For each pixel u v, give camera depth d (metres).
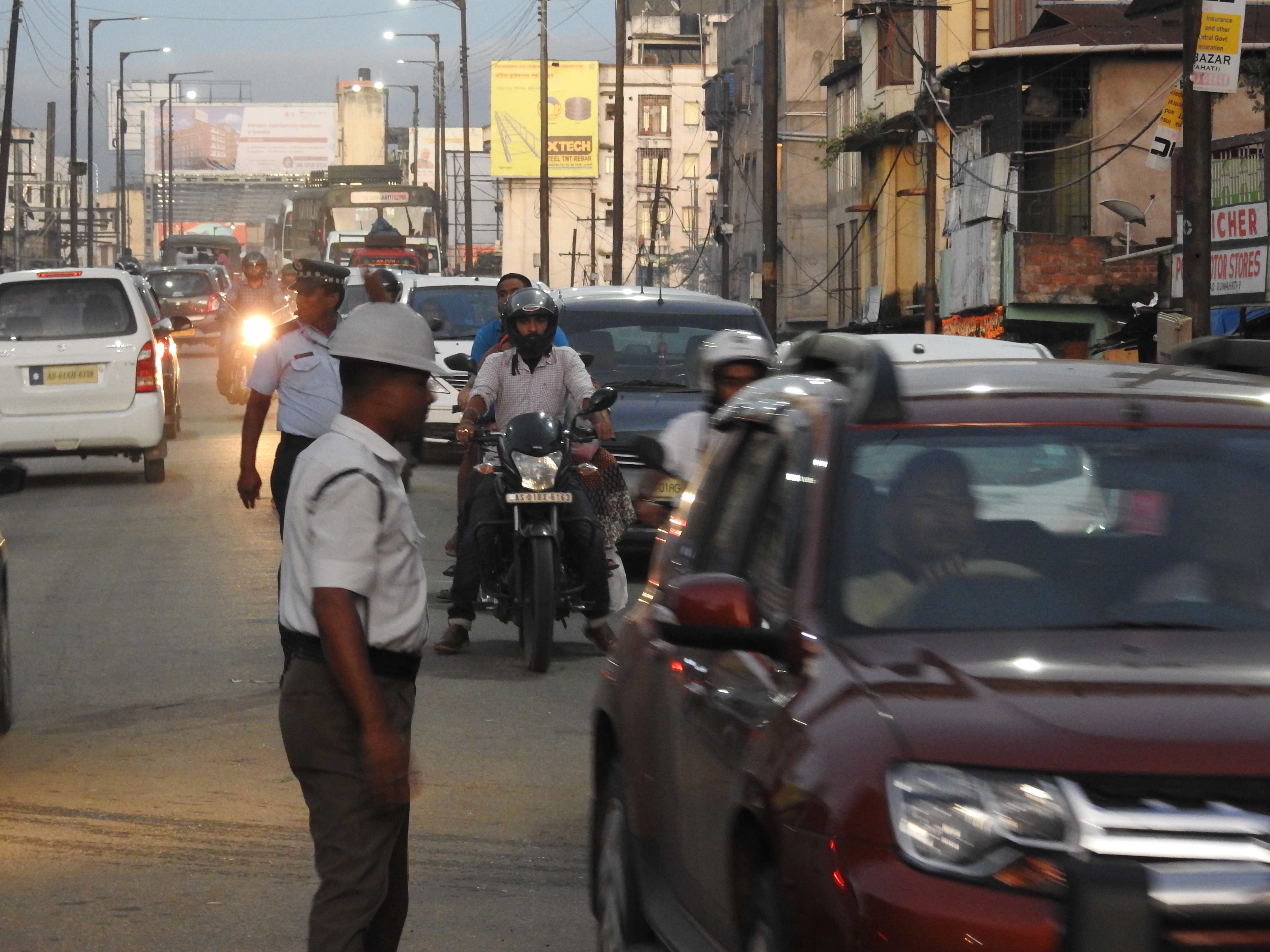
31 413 45.84
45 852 15.49
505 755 19.08
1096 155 90.19
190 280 129.50
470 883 14.71
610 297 35.25
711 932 9.98
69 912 13.84
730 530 11.68
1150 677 8.65
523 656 24.78
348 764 10.49
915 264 118.50
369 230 120.50
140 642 25.70
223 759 18.91
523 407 25.20
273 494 24.34
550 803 17.20
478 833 16.19
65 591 30.30
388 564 10.43
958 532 9.95
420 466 52.75
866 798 8.02
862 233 129.75
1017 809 7.84
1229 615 9.58
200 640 25.84
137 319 46.78
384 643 10.42
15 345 45.94
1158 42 90.75
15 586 30.91
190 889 14.45
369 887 10.49
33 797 17.33
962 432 10.49
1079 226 90.69
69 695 22.22
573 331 34.25
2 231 114.75
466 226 173.50
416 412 10.56
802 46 165.62
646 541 31.91
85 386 46.16
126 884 14.58
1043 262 88.94
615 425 31.70
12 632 26.55
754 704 9.58
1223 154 59.56
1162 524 10.02
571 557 24.12
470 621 24.97
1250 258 58.03
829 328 144.88
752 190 174.75
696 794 10.23
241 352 70.81
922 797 7.92
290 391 23.92
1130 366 11.99
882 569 9.78
